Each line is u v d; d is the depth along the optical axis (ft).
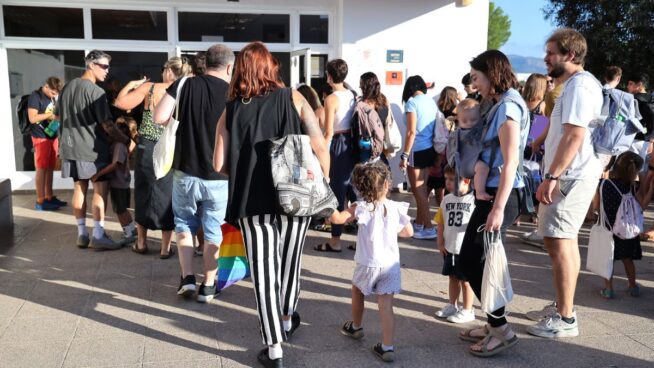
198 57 14.74
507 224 10.64
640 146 20.51
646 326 12.51
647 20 38.27
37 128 21.98
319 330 12.02
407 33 27.32
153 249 17.61
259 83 9.95
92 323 12.09
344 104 17.10
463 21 27.66
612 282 15.06
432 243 19.10
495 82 10.38
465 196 12.05
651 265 17.21
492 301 10.41
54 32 25.75
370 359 10.79
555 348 11.36
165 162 11.97
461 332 11.82
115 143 17.34
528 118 10.50
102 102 16.67
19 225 20.20
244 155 9.88
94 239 17.25
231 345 11.20
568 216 11.32
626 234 13.91
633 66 39.42
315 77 27.94
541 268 16.67
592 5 41.06
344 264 16.53
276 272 10.05
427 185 20.61
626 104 13.99
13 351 10.75
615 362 10.80
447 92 22.45
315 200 9.78
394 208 10.91
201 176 12.45
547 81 18.42
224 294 13.91
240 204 9.82
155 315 12.57
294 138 9.86
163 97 12.39
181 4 26.37
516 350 11.26
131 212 22.39
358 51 27.09
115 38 26.27
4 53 25.44
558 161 10.74
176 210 13.14
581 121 10.54
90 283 14.49
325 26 27.84
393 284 10.67
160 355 10.73
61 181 26.48
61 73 26.09
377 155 17.29
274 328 9.97
